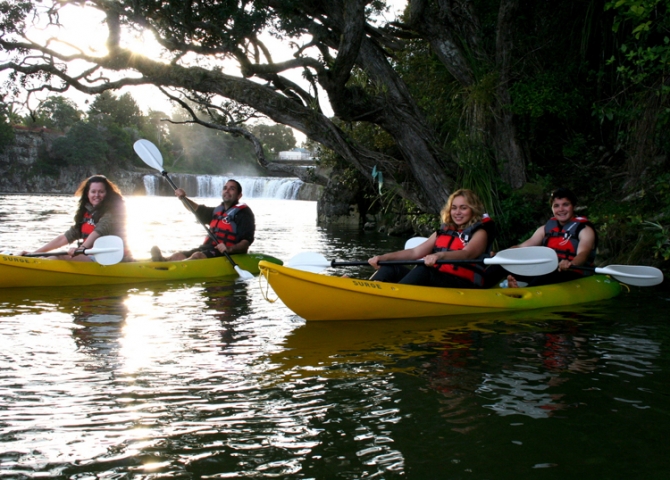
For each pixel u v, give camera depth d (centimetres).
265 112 896
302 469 219
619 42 880
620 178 855
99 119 7331
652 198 729
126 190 6794
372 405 278
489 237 475
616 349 376
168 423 256
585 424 258
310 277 436
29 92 1006
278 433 248
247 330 421
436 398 288
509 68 891
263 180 4884
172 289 594
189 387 300
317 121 902
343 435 246
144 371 324
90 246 594
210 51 875
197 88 905
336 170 1605
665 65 664
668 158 759
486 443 240
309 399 285
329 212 1708
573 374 324
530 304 504
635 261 664
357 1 771
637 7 608
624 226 711
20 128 6512
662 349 376
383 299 454
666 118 700
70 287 592
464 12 918
